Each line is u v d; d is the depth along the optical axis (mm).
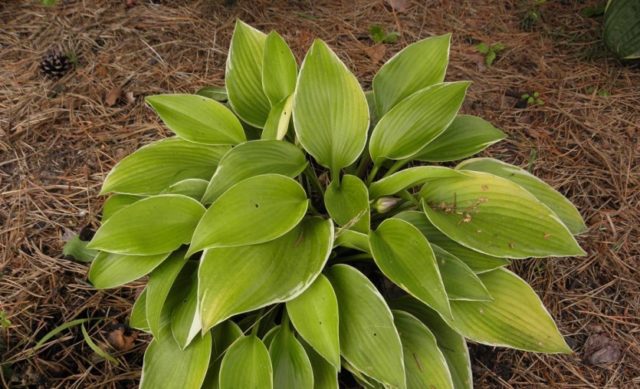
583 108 1030
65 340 765
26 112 992
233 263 614
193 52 1093
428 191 716
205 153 779
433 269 604
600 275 862
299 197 678
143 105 1019
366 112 717
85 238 851
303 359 631
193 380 629
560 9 1186
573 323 822
